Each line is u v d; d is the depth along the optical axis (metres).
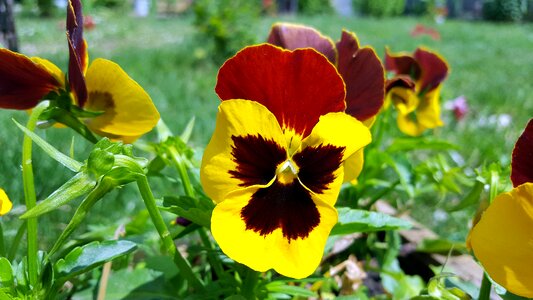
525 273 0.14
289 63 0.15
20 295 0.15
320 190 0.15
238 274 0.21
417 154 0.56
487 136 0.64
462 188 0.46
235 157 0.14
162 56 1.21
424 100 0.28
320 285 0.26
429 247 0.31
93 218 0.36
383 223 0.19
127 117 0.18
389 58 0.29
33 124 0.16
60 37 1.75
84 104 0.18
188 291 0.24
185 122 0.62
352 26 2.56
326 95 0.15
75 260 0.16
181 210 0.17
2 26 0.41
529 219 0.14
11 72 0.18
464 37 2.18
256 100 0.16
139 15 2.90
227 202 0.14
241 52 0.15
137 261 0.30
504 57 1.58
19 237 0.19
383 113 0.30
